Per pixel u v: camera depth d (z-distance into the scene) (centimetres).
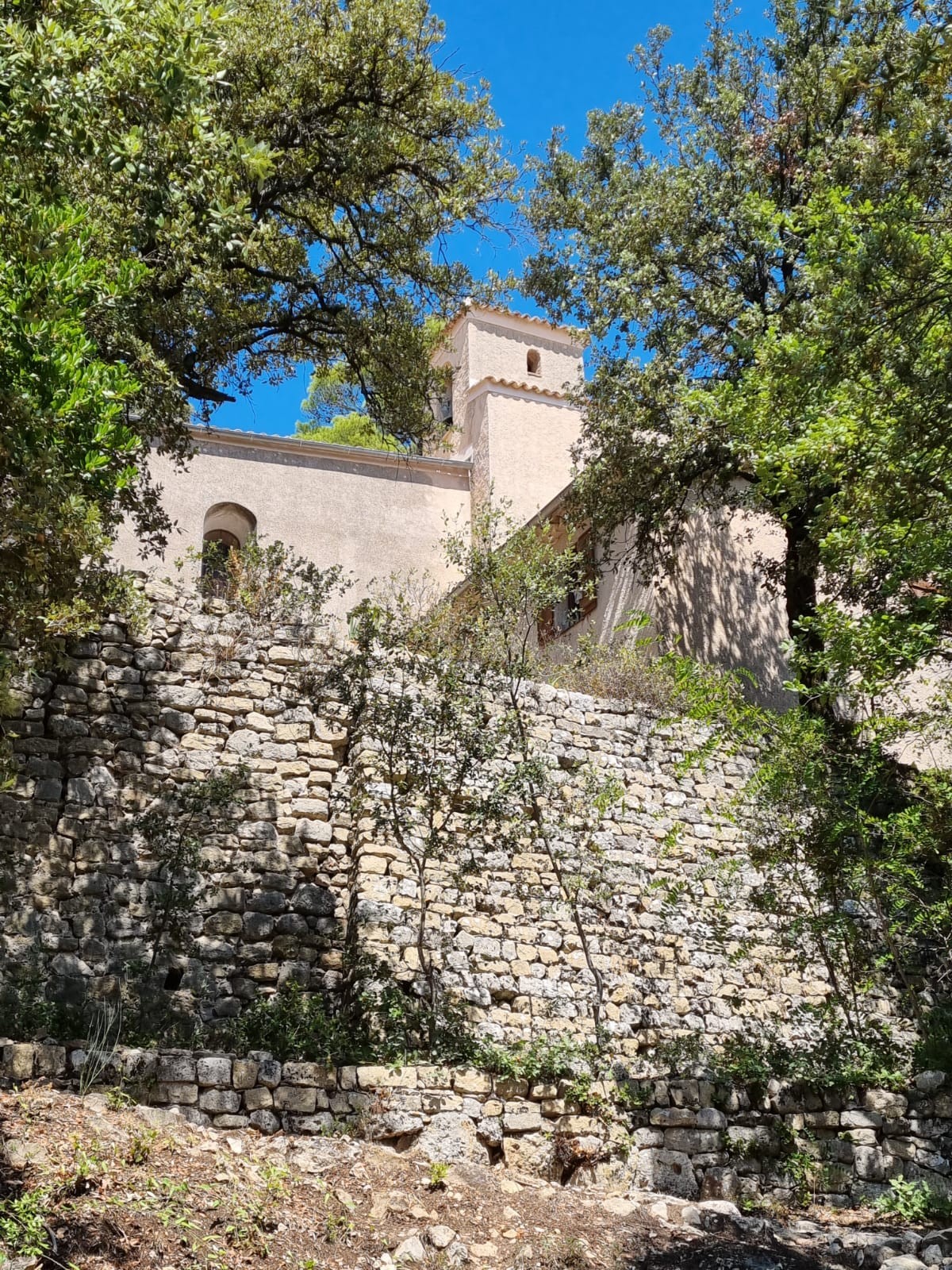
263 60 1426
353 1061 929
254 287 1553
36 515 667
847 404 987
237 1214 670
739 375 1747
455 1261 707
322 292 1625
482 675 1195
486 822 1130
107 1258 594
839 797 1246
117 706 1147
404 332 1631
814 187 1622
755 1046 1098
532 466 2442
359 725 1192
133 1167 673
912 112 960
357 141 1479
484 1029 1110
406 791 1116
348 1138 809
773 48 1920
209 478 2155
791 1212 923
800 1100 1004
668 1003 1251
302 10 1502
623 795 1346
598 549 1942
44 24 686
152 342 1256
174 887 1081
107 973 1034
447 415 2727
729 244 1855
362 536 2242
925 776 1246
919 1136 1012
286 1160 764
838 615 1164
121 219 1040
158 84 732
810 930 1239
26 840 1052
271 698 1220
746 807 1358
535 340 2700
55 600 836
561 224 1952
